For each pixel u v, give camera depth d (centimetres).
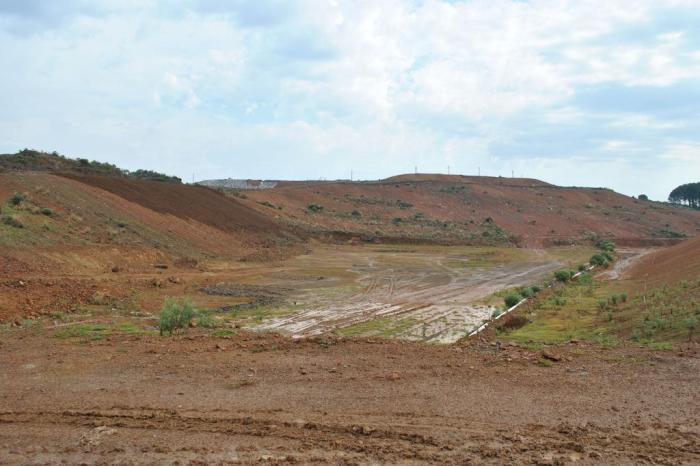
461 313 2361
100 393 841
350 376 895
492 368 925
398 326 2056
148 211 4472
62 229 3250
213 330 1539
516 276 3912
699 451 616
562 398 775
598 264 4734
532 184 13975
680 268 3044
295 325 2059
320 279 3525
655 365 905
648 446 629
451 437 661
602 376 862
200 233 4578
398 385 847
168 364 991
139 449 646
